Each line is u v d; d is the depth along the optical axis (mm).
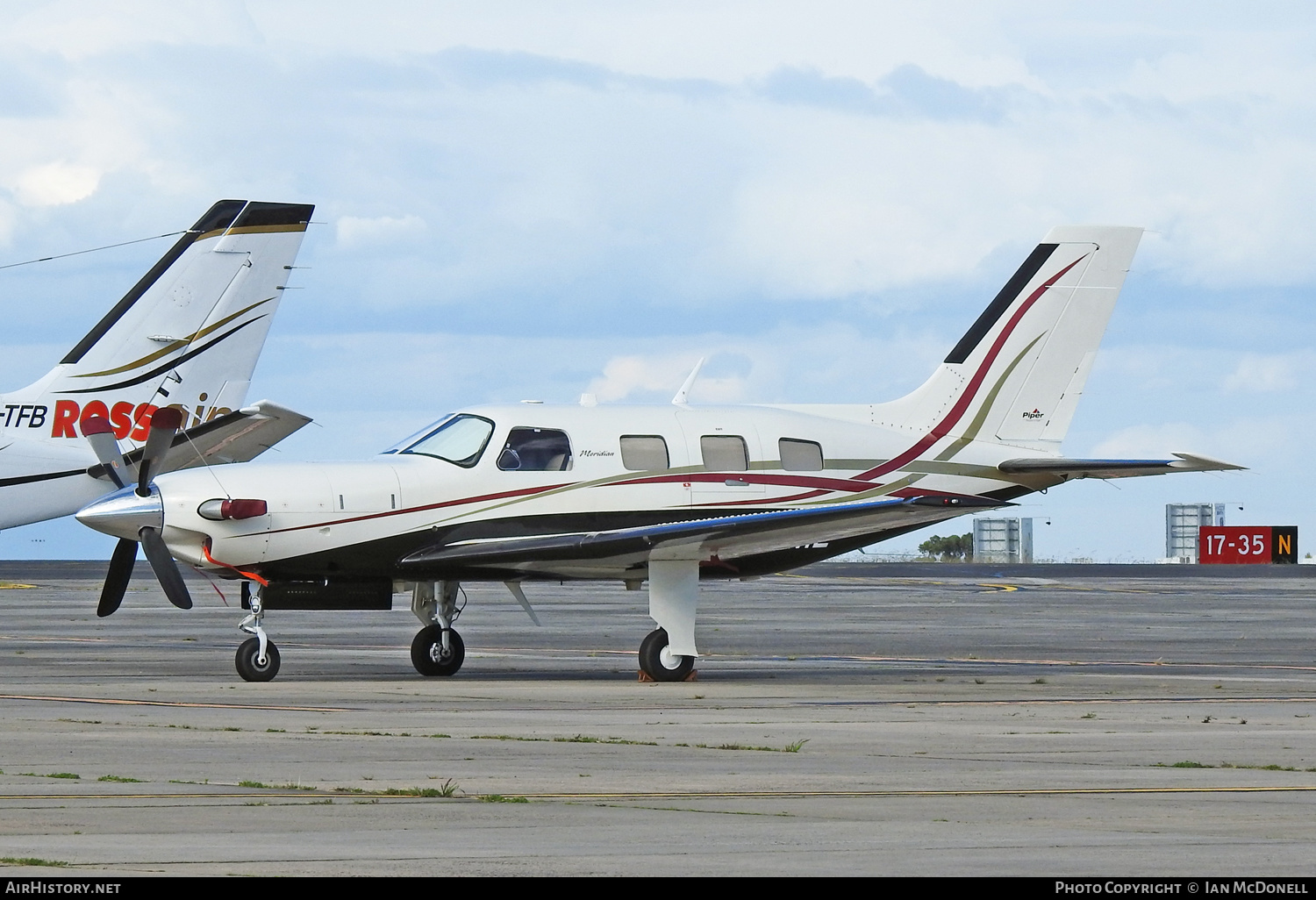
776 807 18438
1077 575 136625
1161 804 18734
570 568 39719
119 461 41688
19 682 36656
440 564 38500
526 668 42906
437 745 24594
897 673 41875
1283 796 19422
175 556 38031
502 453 39469
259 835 16328
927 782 20656
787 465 41531
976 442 43750
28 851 15352
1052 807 18500
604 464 40031
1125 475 43781
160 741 24828
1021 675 40844
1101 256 44688
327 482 38344
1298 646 53531
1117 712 30672
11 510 56438
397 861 14977
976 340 44062
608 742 25062
